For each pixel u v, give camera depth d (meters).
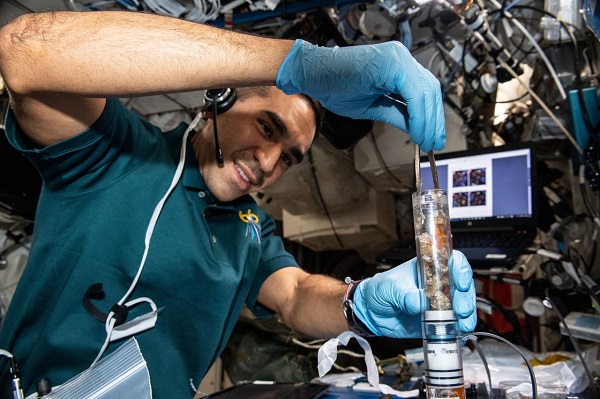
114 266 1.23
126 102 2.09
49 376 1.20
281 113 1.38
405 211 3.12
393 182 2.59
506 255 1.74
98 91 0.79
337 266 3.57
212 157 1.40
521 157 2.00
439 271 0.74
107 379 0.86
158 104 2.10
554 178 2.04
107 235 1.21
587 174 1.56
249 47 0.81
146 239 1.18
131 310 1.26
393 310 0.97
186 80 0.78
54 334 1.17
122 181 1.23
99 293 1.19
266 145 1.40
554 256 1.58
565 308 1.52
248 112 1.38
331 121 2.01
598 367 1.15
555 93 1.77
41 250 1.19
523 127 2.17
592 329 1.23
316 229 2.85
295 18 1.68
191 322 1.33
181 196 1.34
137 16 0.80
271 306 1.64
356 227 2.76
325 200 2.58
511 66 1.71
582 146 1.54
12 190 1.65
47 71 0.77
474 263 1.79
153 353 1.29
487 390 1.12
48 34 0.77
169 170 1.34
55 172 1.10
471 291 0.86
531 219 1.92
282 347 2.24
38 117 0.94
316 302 1.40
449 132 2.21
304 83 0.83
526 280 1.70
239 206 1.60
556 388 1.04
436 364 0.69
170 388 1.31
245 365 2.22
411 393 1.14
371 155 2.39
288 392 1.24
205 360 1.37
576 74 1.51
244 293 1.51
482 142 2.33
